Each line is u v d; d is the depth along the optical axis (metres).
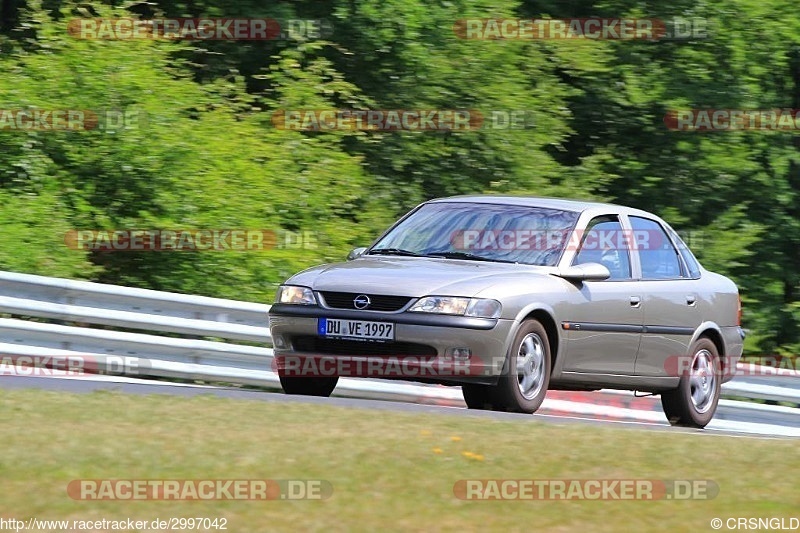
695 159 74.19
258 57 67.31
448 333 33.16
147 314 42.75
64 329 41.12
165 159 55.91
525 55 68.88
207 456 23.23
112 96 56.09
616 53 74.31
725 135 74.38
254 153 59.00
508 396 33.88
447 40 67.44
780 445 28.50
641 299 38.19
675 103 72.62
